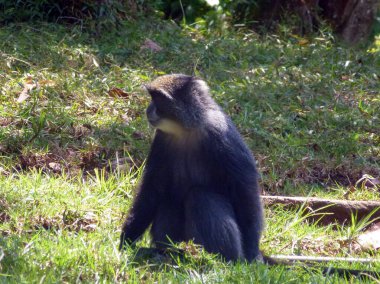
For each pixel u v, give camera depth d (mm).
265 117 14242
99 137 12727
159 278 7516
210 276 7629
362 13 20344
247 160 8945
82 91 14148
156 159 9109
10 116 12984
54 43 16219
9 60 15023
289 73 16250
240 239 8703
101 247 8234
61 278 7227
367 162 13031
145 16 18797
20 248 7910
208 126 8844
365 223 10969
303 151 13172
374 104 15375
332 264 8844
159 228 9094
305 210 11195
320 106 14906
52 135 12516
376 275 8180
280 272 7793
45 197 10281
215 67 16219
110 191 11023
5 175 11359
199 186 8820
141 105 14000
